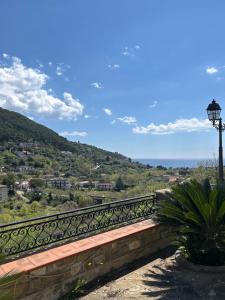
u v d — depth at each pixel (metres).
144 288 5.16
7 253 5.01
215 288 5.07
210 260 5.80
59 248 5.44
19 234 5.23
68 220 5.92
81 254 5.33
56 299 4.93
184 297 4.81
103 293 5.06
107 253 5.80
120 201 6.90
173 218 6.17
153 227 6.76
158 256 6.63
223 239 5.79
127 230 6.46
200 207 5.77
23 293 4.53
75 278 5.23
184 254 6.22
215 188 6.14
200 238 5.90
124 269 5.99
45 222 5.59
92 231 6.29
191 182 6.32
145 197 7.44
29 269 4.60
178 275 5.59
